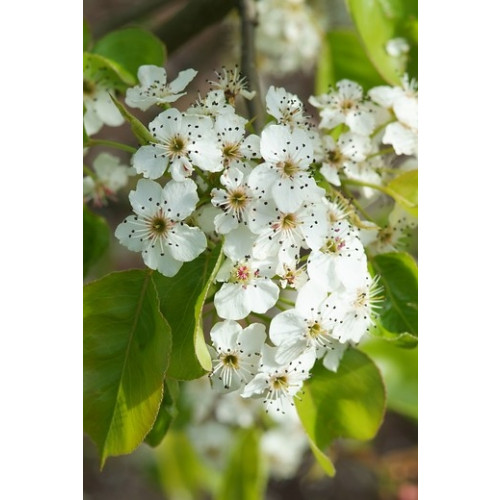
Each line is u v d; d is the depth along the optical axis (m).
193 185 0.38
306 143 0.39
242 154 0.38
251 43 0.46
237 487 0.56
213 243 0.39
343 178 0.43
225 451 0.60
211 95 0.40
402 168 0.46
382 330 0.43
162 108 0.41
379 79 0.50
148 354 0.38
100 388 0.39
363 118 0.43
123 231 0.38
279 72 0.61
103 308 0.39
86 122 0.45
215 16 0.50
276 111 0.40
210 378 0.39
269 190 0.38
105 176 0.48
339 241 0.39
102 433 0.39
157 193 0.38
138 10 0.57
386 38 0.47
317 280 0.39
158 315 0.38
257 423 0.57
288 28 0.59
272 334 0.38
